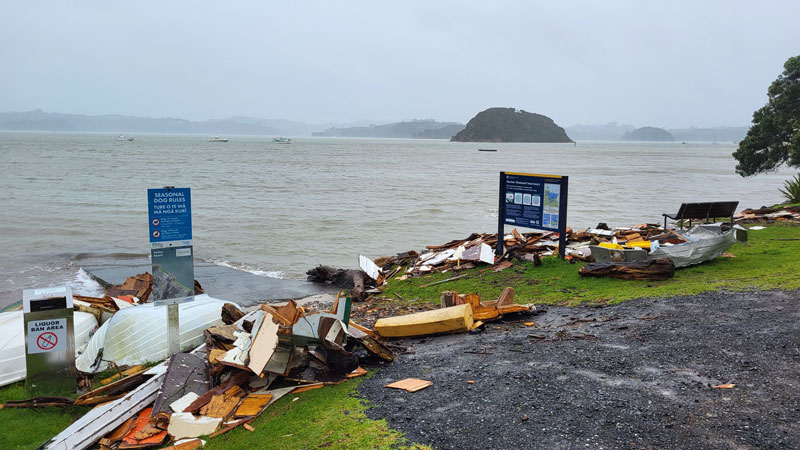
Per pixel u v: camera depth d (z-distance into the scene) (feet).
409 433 17.72
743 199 134.00
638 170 268.21
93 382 28.40
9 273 59.06
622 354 22.99
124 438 21.29
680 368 20.97
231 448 19.04
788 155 115.96
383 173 228.22
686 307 29.25
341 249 72.08
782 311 26.71
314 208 111.65
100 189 141.28
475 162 351.05
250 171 224.33
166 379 23.62
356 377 23.93
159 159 305.73
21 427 23.41
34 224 88.99
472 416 18.47
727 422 16.65
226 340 27.76
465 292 39.96
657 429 16.62
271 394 23.00
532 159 411.95
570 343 25.29
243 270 59.62
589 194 142.92
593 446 15.99
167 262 28.55
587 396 19.19
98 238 78.59
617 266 38.09
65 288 27.32
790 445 15.15
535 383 20.72
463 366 23.62
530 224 46.96
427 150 642.22
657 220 97.45
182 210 28.63
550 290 37.37
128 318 30.99
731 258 41.78
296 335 24.16
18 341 29.68
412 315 30.68
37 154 336.08
